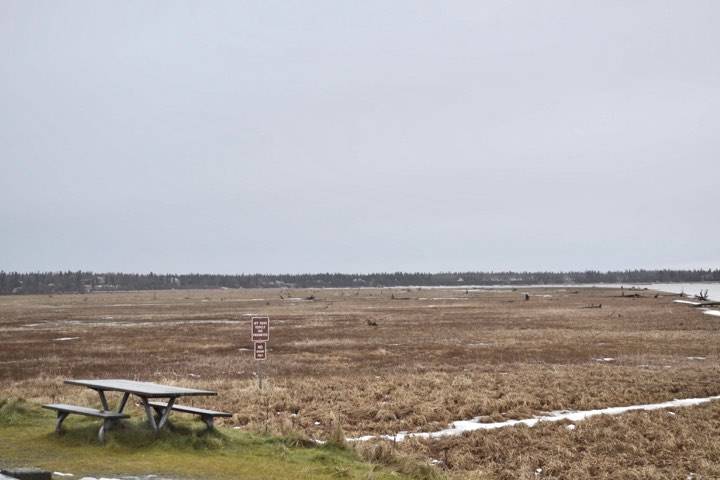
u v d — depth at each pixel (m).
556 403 20.39
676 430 17.08
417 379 25.06
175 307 99.69
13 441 12.48
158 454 11.65
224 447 12.41
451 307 89.75
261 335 22.83
